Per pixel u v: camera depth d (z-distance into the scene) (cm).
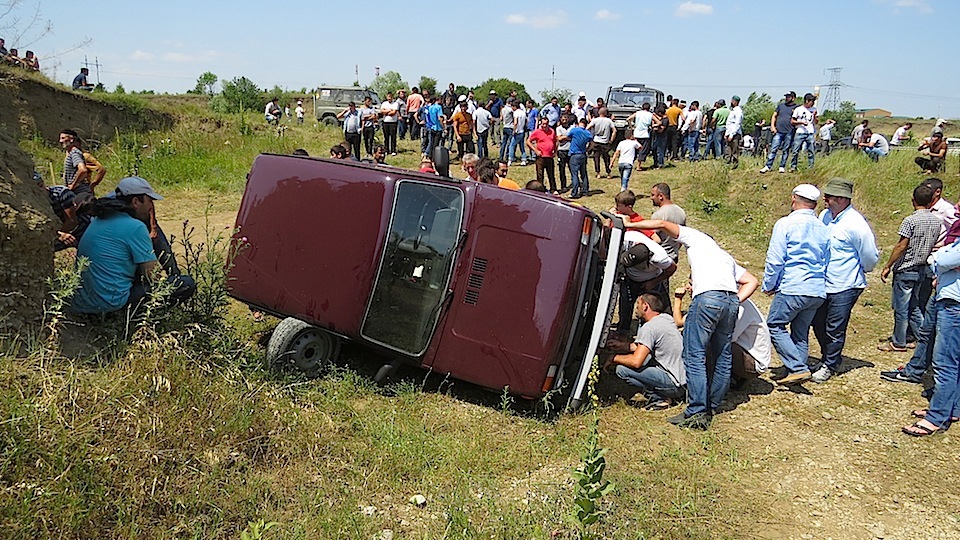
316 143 2117
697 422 532
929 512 432
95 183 941
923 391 603
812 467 483
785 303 587
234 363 493
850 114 5166
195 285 538
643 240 638
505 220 526
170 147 1795
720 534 401
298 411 478
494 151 2025
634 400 591
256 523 311
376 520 385
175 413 404
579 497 332
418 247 543
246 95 3875
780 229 584
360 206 555
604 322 540
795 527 413
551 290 512
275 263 578
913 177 1334
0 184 439
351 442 466
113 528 331
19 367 388
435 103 1759
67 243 579
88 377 406
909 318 688
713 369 568
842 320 612
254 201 599
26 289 441
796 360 593
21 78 1736
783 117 1405
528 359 516
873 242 606
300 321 557
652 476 457
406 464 445
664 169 1681
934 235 654
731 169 1490
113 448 361
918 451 505
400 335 546
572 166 1395
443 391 577
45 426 351
